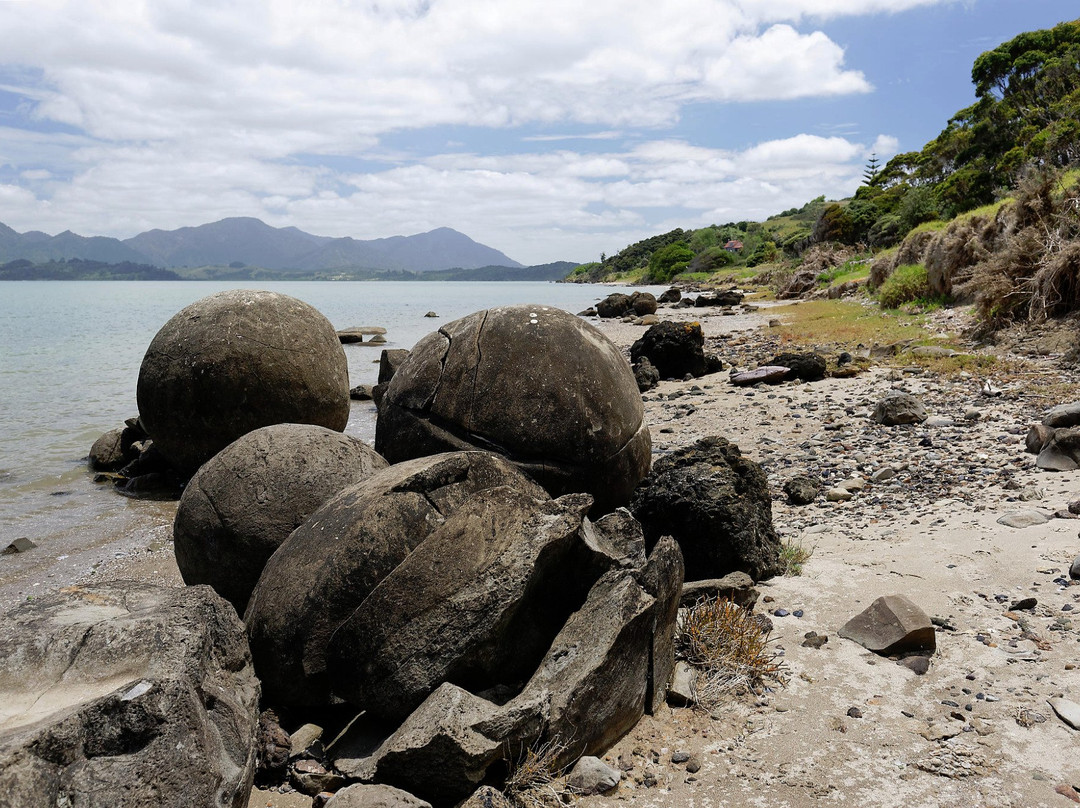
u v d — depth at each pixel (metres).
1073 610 4.80
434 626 3.75
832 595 5.38
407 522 4.09
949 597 5.15
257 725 3.62
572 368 5.66
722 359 19.22
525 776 3.50
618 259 160.25
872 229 58.47
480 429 5.52
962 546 5.93
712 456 6.00
